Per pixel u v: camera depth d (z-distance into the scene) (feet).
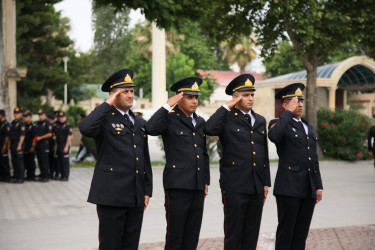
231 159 17.66
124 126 15.01
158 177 44.93
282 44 145.18
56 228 23.65
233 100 17.57
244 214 17.66
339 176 47.09
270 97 91.04
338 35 58.08
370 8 56.65
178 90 17.03
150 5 42.16
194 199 16.92
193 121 17.51
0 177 41.81
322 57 63.87
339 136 62.90
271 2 52.26
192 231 17.03
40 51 93.56
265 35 59.82
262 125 18.33
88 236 21.93
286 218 17.75
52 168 43.62
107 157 14.75
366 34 59.16
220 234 22.41
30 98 89.86
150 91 158.61
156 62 75.66
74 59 149.79
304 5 54.65
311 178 17.79
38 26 88.22
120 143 14.80
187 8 45.93
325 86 81.56
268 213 27.84
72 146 86.63
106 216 14.60
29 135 42.09
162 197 33.40
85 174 47.21
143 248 19.66
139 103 149.89
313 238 21.36
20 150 40.37
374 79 87.76
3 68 46.93
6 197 33.35
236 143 17.65
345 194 35.24
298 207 17.75
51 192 35.76
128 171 14.70
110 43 143.23
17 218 26.16
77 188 37.91
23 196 33.83
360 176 47.11
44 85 92.07
